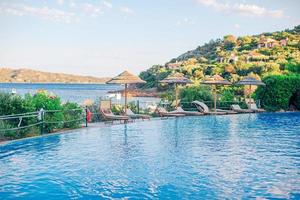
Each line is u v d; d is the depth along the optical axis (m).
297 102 29.08
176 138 14.11
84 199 6.72
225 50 97.44
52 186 7.51
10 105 13.52
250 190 7.31
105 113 19.41
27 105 14.10
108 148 11.79
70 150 11.38
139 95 70.19
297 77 28.78
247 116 23.84
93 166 9.26
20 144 12.20
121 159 10.12
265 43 84.62
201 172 8.71
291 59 57.75
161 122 19.86
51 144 12.40
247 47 93.38
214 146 12.35
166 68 79.00
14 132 13.17
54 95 17.28
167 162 9.77
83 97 62.44
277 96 28.11
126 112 20.91
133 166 9.29
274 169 9.06
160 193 7.09
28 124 13.93
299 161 10.00
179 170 8.89
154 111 23.22
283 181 7.98
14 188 7.37
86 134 14.90
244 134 15.39
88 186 7.53
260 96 28.98
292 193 7.14
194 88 28.53
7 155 10.48
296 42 78.94
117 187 7.47
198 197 6.86
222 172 8.71
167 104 25.34
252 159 10.25
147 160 10.02
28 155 10.53
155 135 14.92
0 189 7.30
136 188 7.41
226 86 36.81
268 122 20.25
